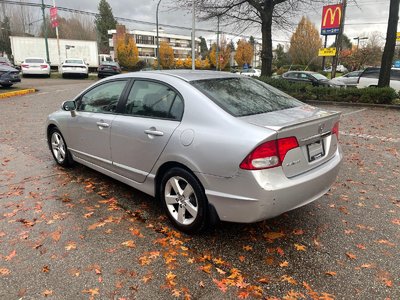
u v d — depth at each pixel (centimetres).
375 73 1558
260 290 266
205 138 309
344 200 427
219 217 313
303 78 1766
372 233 349
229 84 373
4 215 385
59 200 425
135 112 393
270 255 312
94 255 311
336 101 1388
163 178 357
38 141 721
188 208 337
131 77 414
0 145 686
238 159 286
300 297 259
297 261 303
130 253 314
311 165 322
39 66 2658
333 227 361
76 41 3856
